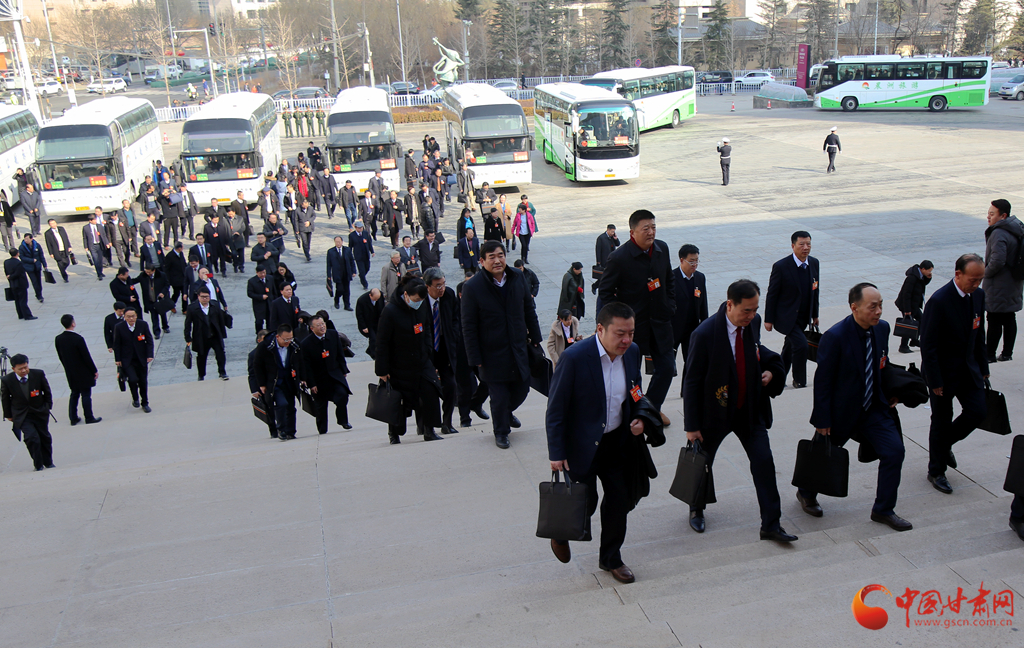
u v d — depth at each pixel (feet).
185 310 46.50
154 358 50.37
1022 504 14.96
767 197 84.69
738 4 318.45
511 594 14.35
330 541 17.71
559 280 61.46
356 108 94.12
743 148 115.44
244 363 48.67
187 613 15.05
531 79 241.96
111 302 62.54
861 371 16.47
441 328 24.25
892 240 66.13
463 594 14.93
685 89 141.90
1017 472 14.84
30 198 80.79
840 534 16.25
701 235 71.36
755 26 274.36
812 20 261.03
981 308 18.16
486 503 19.15
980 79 140.77
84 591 16.20
